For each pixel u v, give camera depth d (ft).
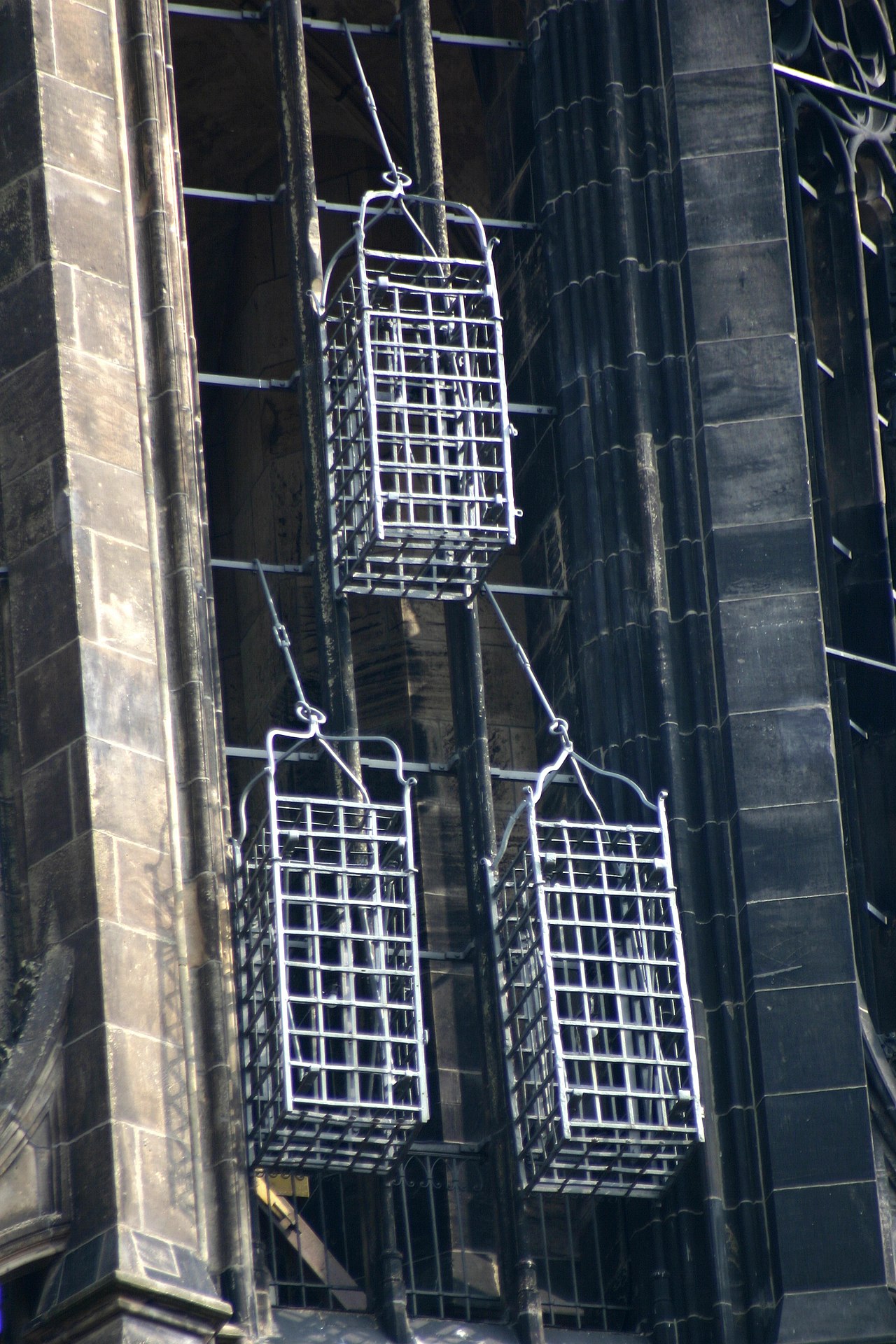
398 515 321.73
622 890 312.71
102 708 305.12
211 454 408.87
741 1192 310.86
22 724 307.37
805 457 332.39
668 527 332.60
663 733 325.01
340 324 329.52
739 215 340.80
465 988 361.51
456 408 323.57
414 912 305.94
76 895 299.38
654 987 312.29
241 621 398.42
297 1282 321.93
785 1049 312.71
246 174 405.59
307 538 390.63
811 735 322.75
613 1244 320.29
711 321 336.90
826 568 346.54
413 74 346.74
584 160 345.92
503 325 357.41
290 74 340.80
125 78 329.52
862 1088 311.68
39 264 318.65
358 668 374.63
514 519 328.90
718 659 326.24
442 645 375.04
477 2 368.07
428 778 368.48
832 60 370.12
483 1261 346.74
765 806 320.50
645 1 350.23
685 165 342.23
